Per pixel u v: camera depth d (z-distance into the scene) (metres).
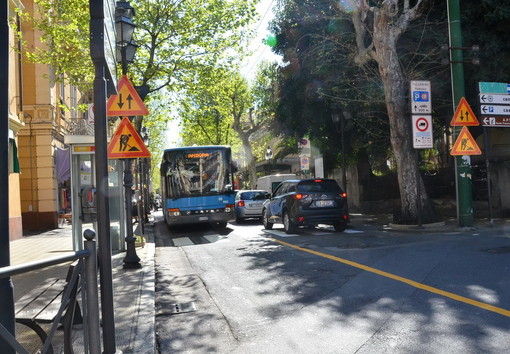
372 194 22.69
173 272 8.90
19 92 17.75
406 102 14.72
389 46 14.12
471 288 6.04
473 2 14.18
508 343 4.15
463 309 5.18
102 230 3.94
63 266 3.19
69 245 13.91
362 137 20.08
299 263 8.78
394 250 9.45
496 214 15.16
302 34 18.47
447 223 14.39
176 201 17.28
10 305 2.87
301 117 20.03
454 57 12.98
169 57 15.62
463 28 14.34
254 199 21.16
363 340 4.48
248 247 11.66
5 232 3.08
